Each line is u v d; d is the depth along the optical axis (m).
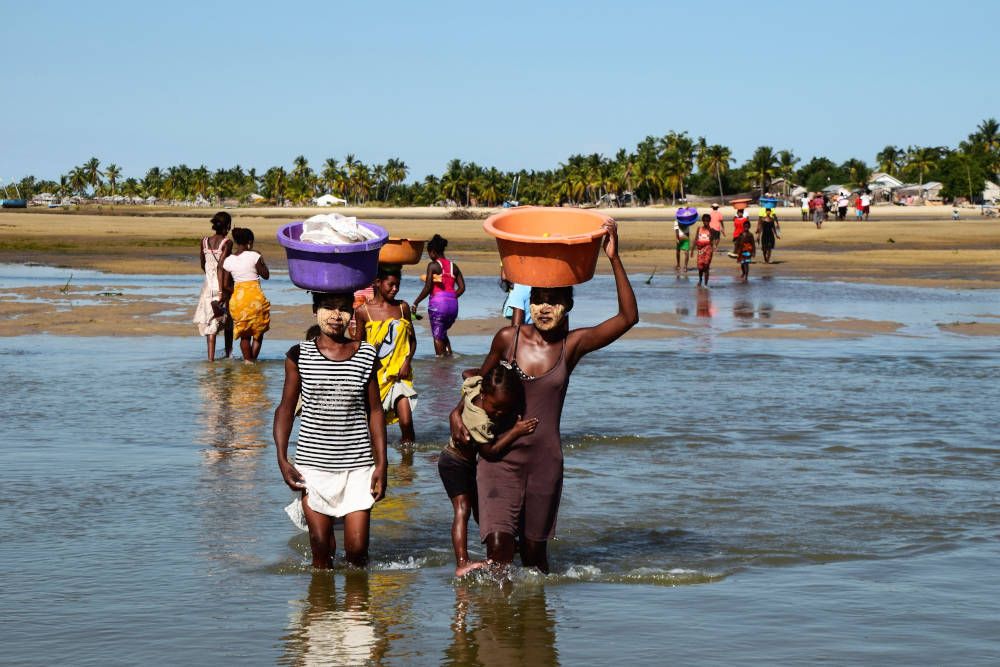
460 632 5.46
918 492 8.56
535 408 6.39
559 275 6.32
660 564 6.70
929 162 198.38
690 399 13.02
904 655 5.11
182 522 7.57
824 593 6.11
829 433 10.95
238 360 16.09
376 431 6.59
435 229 72.38
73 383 13.80
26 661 5.00
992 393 13.45
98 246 52.75
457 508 6.57
